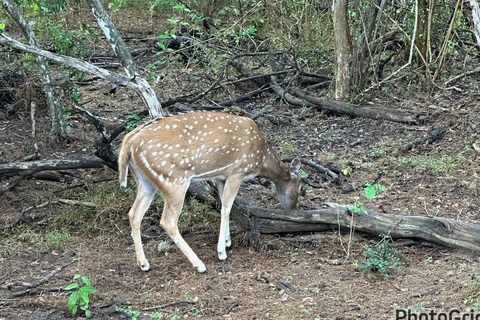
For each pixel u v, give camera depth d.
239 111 8.72
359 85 9.10
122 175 4.91
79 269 5.01
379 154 7.37
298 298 4.54
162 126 4.95
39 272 4.96
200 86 9.83
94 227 5.75
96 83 10.50
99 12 6.74
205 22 11.53
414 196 6.34
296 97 9.37
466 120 7.96
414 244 5.37
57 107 7.79
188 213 5.93
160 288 4.77
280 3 10.55
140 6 14.75
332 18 9.52
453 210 6.00
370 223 5.38
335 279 4.82
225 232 5.30
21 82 9.26
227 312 4.37
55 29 7.32
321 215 5.48
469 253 5.15
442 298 4.45
